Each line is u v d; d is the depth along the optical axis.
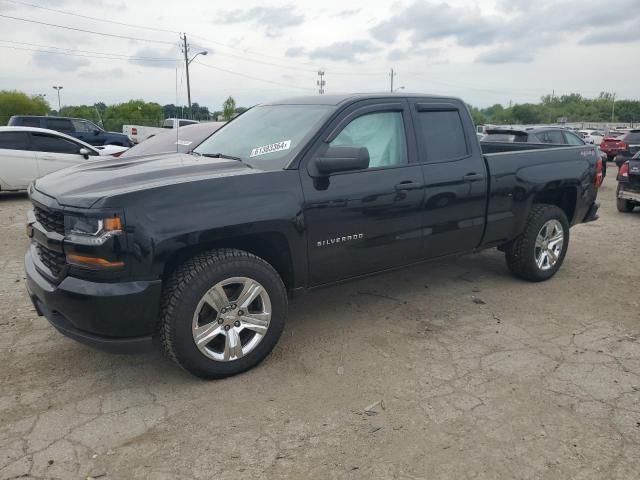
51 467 2.67
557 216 5.45
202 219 3.25
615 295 5.23
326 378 3.56
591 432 2.96
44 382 3.50
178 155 4.39
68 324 3.31
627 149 16.09
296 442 2.87
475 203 4.74
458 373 3.62
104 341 3.17
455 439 2.90
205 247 3.48
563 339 4.18
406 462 2.71
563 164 5.48
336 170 3.66
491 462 2.71
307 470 2.66
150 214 3.11
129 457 2.75
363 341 4.14
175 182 3.26
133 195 3.08
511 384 3.47
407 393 3.37
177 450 2.81
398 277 5.75
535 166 5.20
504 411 3.16
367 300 5.04
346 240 3.94
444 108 4.63
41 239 3.43
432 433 2.95
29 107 68.81
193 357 3.33
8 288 5.32
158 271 3.15
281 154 3.83
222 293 3.38
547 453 2.78
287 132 4.03
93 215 3.02
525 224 5.29
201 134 7.86
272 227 3.52
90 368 3.69
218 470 2.66
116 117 69.81
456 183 4.54
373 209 4.03
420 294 5.21
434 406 3.22
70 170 3.89
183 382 3.50
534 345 4.07
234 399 3.30
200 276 3.26
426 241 4.47
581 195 5.70
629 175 9.80
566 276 5.85
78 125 22.03
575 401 3.27
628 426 3.02
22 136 11.27
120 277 3.07
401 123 4.32
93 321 3.10
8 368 3.68
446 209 4.52
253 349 3.58
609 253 6.94
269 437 2.92
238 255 3.44
